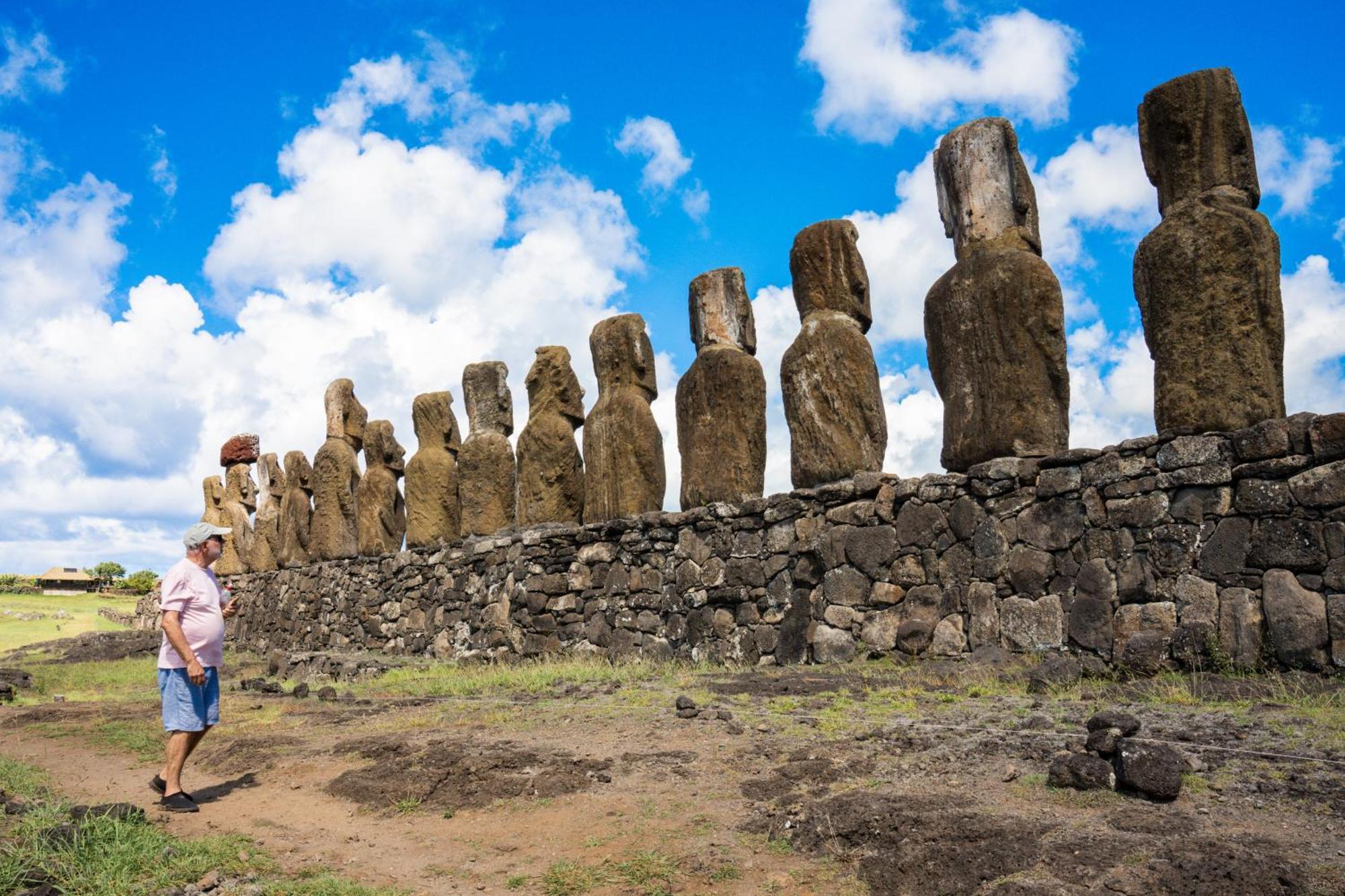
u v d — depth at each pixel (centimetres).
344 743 761
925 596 985
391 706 980
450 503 1767
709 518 1227
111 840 482
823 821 468
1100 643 852
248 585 2458
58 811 532
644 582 1305
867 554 1043
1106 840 411
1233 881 364
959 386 999
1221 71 881
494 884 443
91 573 5997
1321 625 728
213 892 429
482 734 759
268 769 701
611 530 1362
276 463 2480
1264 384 816
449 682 1157
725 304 1305
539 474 1514
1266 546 769
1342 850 392
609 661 1288
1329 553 738
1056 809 461
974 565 954
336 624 1989
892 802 479
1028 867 396
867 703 743
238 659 2059
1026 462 930
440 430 1794
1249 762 501
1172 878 370
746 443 1248
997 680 796
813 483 1127
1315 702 632
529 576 1468
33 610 4009
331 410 2127
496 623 1516
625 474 1383
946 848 421
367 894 426
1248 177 873
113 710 1052
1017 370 961
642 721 755
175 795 585
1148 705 660
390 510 1941
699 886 426
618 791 570
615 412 1405
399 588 1803
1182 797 463
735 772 587
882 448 1127
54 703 1171
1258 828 421
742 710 767
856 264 1154
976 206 1041
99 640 2406
